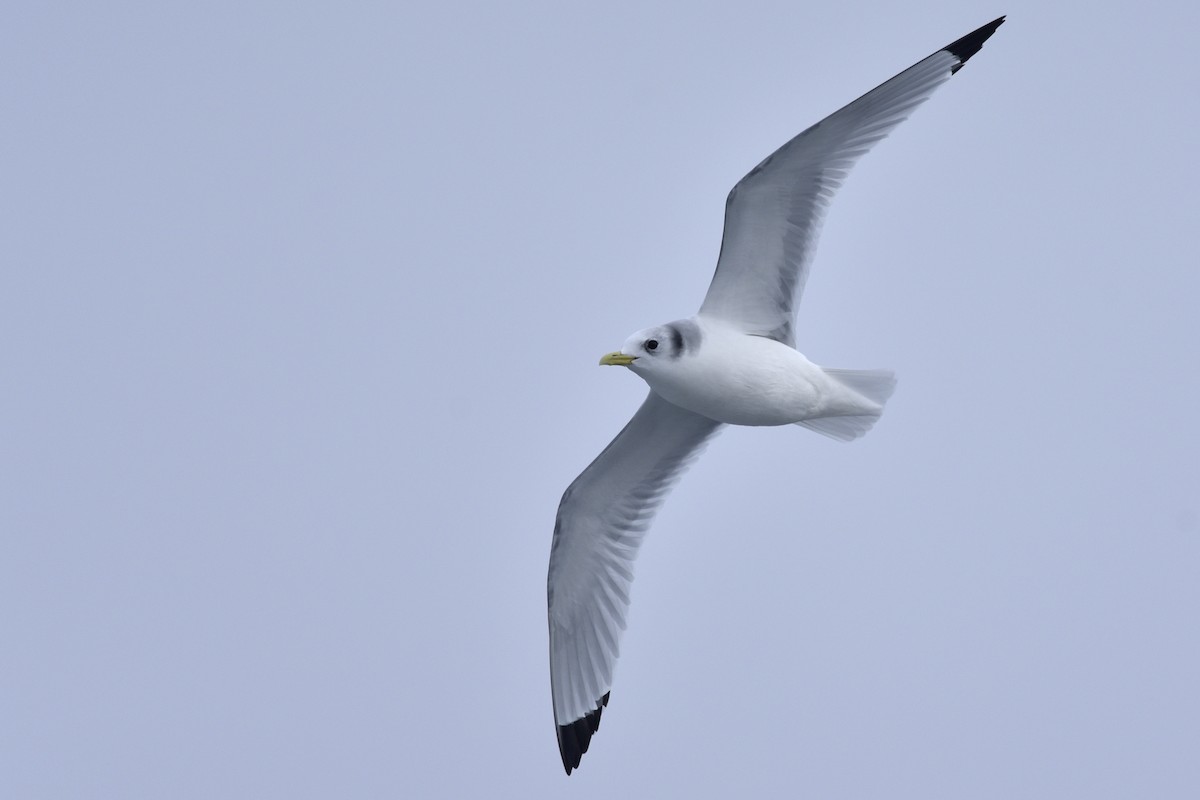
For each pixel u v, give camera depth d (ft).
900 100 44.98
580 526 52.01
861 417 46.55
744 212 45.06
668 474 51.72
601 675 52.54
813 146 44.09
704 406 46.44
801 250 45.80
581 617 53.06
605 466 50.78
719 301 46.73
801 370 45.55
